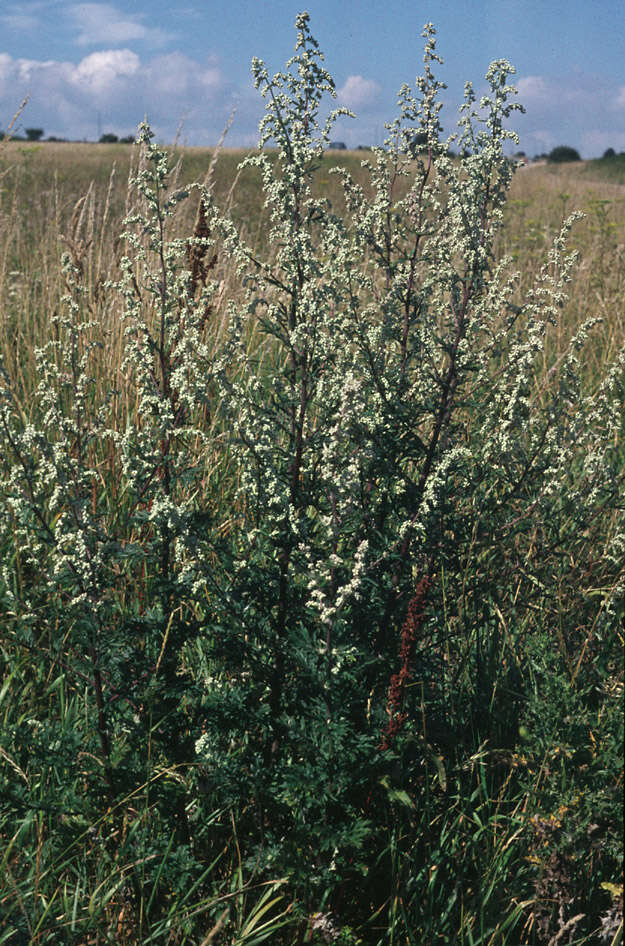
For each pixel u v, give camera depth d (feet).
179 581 7.68
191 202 18.66
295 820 7.29
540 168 144.66
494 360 13.56
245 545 9.27
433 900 7.66
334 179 46.37
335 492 7.63
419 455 9.19
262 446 7.92
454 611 10.07
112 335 13.88
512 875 7.97
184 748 7.82
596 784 7.52
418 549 9.12
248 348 13.97
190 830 7.86
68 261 10.55
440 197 10.18
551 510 10.77
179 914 7.07
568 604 10.52
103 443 12.19
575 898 7.43
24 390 14.12
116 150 110.93
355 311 9.64
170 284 8.86
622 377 16.33
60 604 9.18
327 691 7.02
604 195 57.47
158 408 8.62
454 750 8.77
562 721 7.84
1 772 8.41
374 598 8.34
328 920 7.04
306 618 7.94
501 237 27.12
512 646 10.00
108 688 7.99
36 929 6.51
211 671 9.62
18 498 7.66
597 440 11.32
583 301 22.47
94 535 7.70
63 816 7.50
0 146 17.16
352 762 7.09
